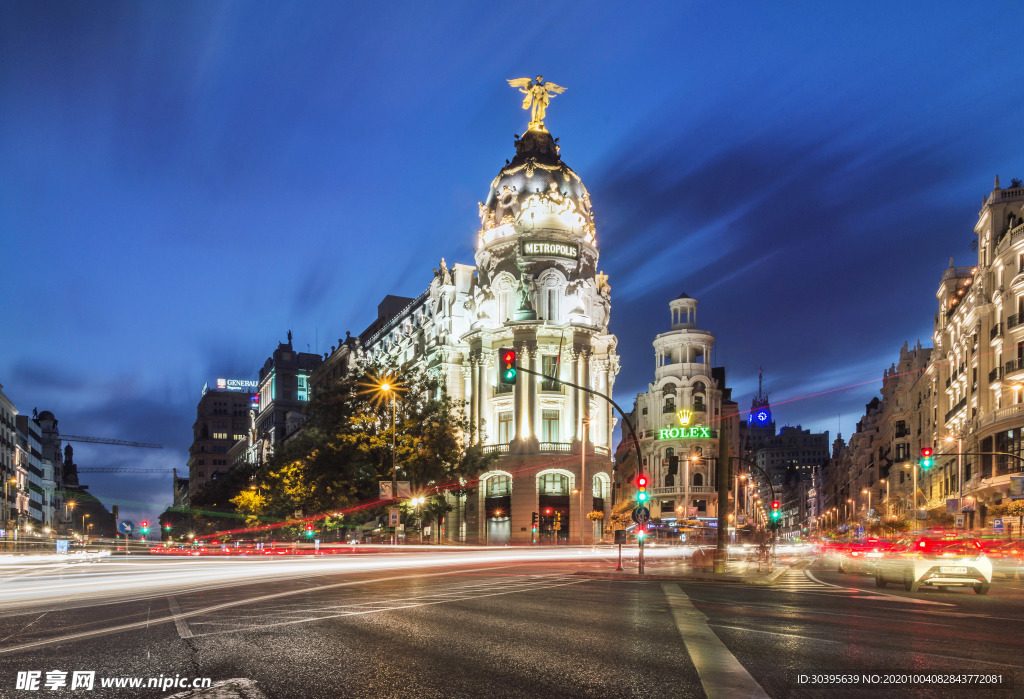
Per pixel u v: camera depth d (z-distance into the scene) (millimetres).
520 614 14859
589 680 8664
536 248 75250
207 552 70562
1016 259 55281
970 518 63594
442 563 40750
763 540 40656
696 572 32531
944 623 13891
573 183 80000
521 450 72312
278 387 151625
